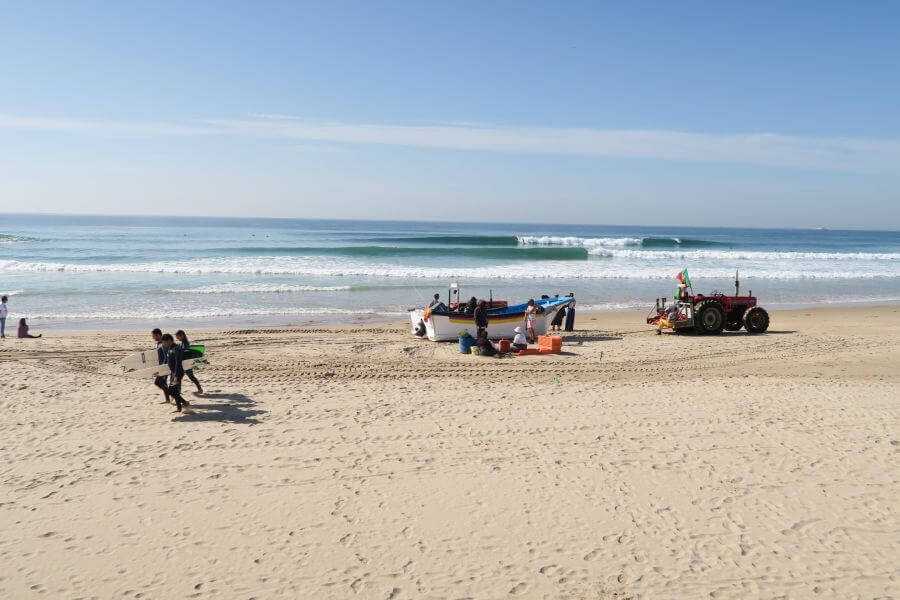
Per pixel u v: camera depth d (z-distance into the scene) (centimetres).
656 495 732
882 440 894
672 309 1894
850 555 604
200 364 1267
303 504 715
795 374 1368
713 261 4759
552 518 681
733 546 623
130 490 748
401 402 1105
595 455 851
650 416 1016
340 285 3033
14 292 2650
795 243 9150
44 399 1101
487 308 1870
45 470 802
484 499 725
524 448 878
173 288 2830
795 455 842
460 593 552
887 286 3378
